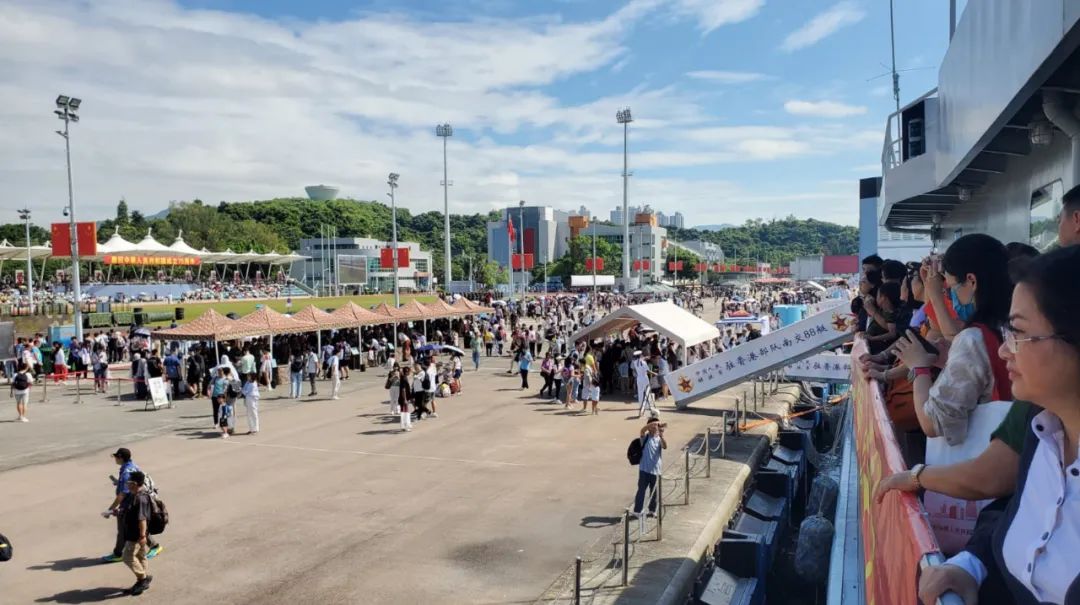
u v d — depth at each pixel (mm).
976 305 3182
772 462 19031
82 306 57156
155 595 10414
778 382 29359
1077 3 4344
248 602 10180
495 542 12320
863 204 41375
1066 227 3203
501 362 40000
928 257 4785
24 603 10141
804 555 12633
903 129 15242
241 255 87812
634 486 15562
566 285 146000
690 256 175000
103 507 14477
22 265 107688
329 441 20234
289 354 33938
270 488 15625
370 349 38719
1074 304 1627
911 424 5020
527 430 21594
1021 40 5750
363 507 14297
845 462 10273
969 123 8211
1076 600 1620
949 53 9734
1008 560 1874
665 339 32062
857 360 6934
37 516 13914
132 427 22453
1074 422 1719
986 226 13602
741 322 41188
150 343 40188
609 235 168250
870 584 4062
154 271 103375
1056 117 6883
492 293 92562
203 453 18875
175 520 13578
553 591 10312
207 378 29516
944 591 1997
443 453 18719
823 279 135625
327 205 185500
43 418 24109
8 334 32312
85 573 11188
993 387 2955
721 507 13875
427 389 23484
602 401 26844
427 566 11328
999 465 2254
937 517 3246
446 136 79375
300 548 12156
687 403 24188
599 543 12164
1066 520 1721
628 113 78062
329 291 116500
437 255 172250
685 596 10602
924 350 3730
